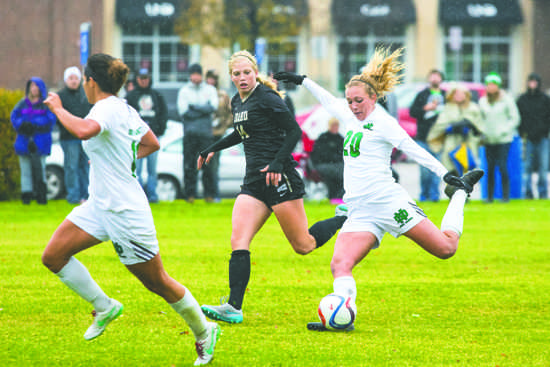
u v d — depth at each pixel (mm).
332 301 18297
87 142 15453
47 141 48688
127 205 15422
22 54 122688
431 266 28328
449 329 19156
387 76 18562
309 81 20391
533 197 56469
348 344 17531
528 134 55438
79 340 17625
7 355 16359
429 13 125562
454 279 25797
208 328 15922
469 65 126812
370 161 18562
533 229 38781
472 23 125188
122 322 19375
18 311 20406
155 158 50531
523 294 23422
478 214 45375
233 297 19250
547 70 126312
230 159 57062
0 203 50438
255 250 31781
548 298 22875
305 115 65938
